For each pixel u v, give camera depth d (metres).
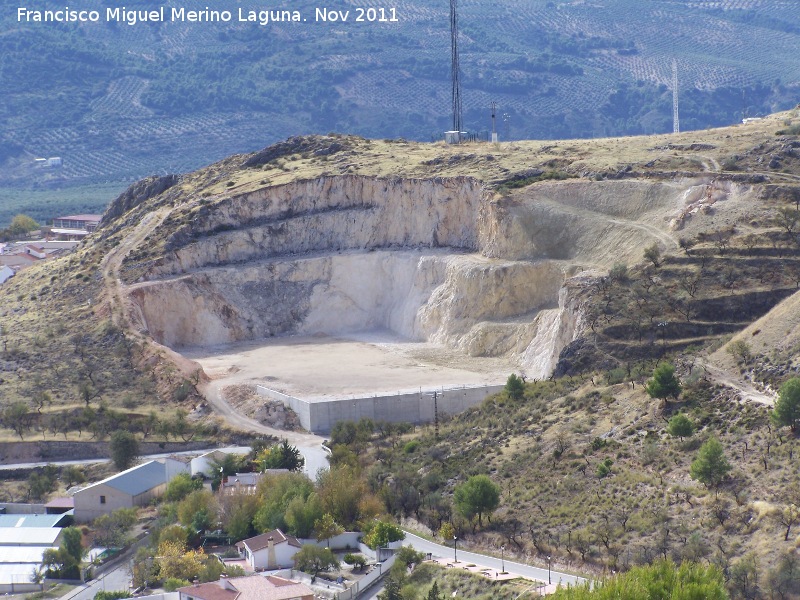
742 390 176.88
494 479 180.00
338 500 182.50
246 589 155.88
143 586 168.75
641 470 168.88
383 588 161.12
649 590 123.88
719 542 149.50
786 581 138.38
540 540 162.12
